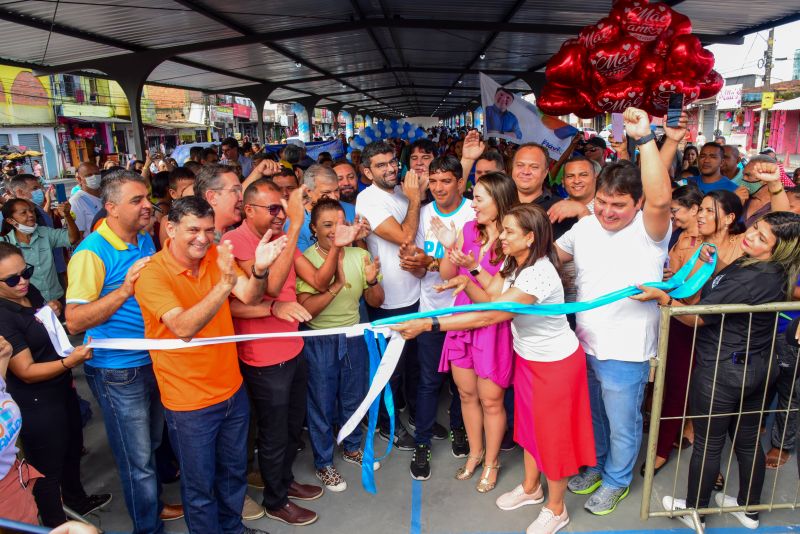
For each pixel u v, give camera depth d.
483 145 3.59
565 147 6.76
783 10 7.14
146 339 2.19
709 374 2.49
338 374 3.03
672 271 3.49
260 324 2.53
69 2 6.38
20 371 2.36
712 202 3.01
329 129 61.59
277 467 2.68
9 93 23.23
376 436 3.58
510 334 2.76
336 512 2.84
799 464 2.34
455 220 3.23
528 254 2.37
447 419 3.85
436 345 3.00
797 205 3.61
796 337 2.31
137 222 2.41
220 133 42.94
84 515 2.87
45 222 5.08
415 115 53.47
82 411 3.81
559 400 2.46
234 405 2.38
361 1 8.01
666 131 2.63
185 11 7.51
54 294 4.53
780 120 28.50
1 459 1.83
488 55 12.62
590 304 2.36
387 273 3.30
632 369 2.62
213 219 2.15
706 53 4.07
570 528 2.68
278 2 7.53
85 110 28.33
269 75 14.77
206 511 2.36
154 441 2.56
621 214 2.48
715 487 2.99
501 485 3.04
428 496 2.96
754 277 2.36
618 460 2.76
